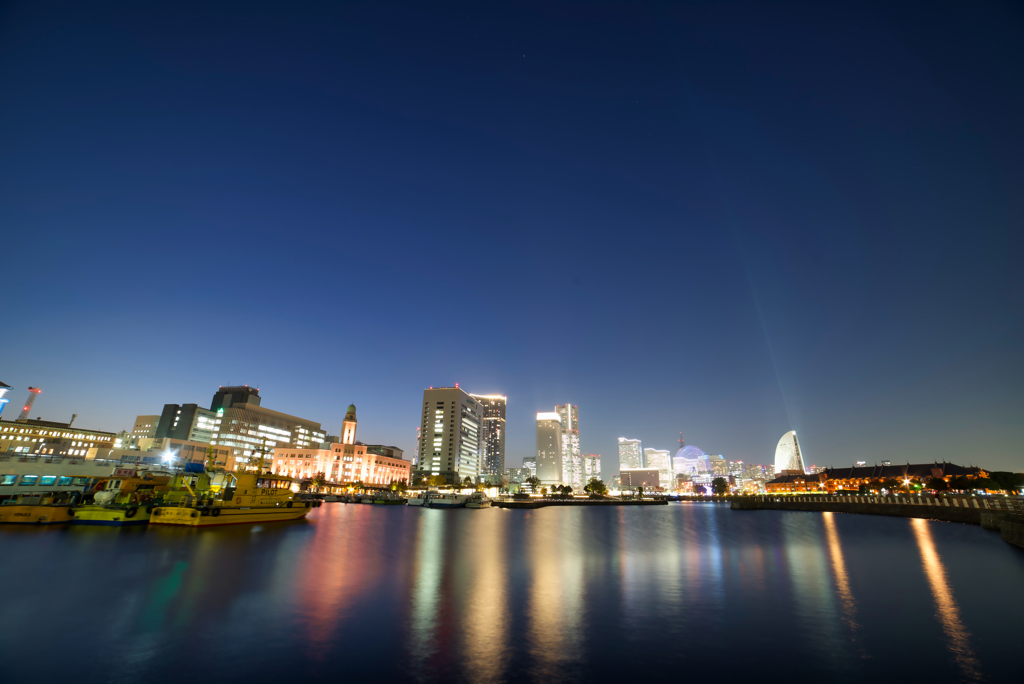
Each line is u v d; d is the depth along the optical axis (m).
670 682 17.00
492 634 22.00
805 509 172.12
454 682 16.72
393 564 40.56
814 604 28.14
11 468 85.12
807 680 17.25
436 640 21.00
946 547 55.44
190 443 184.12
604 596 30.06
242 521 67.19
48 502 61.22
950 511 100.62
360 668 17.77
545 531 81.88
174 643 19.95
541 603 27.95
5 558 37.53
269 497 74.69
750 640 21.48
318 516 97.06
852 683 16.95
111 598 26.66
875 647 20.56
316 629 22.09
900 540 64.19
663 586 33.38
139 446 174.75
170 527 59.06
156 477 67.06
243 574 33.88
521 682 16.84
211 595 27.77
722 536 73.44
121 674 16.80
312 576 34.06
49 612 23.98
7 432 147.25
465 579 34.81
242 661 18.17
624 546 58.81
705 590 32.09
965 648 20.45
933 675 17.66
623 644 20.89
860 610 26.66
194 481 73.81
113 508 58.31
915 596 30.09
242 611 24.72
